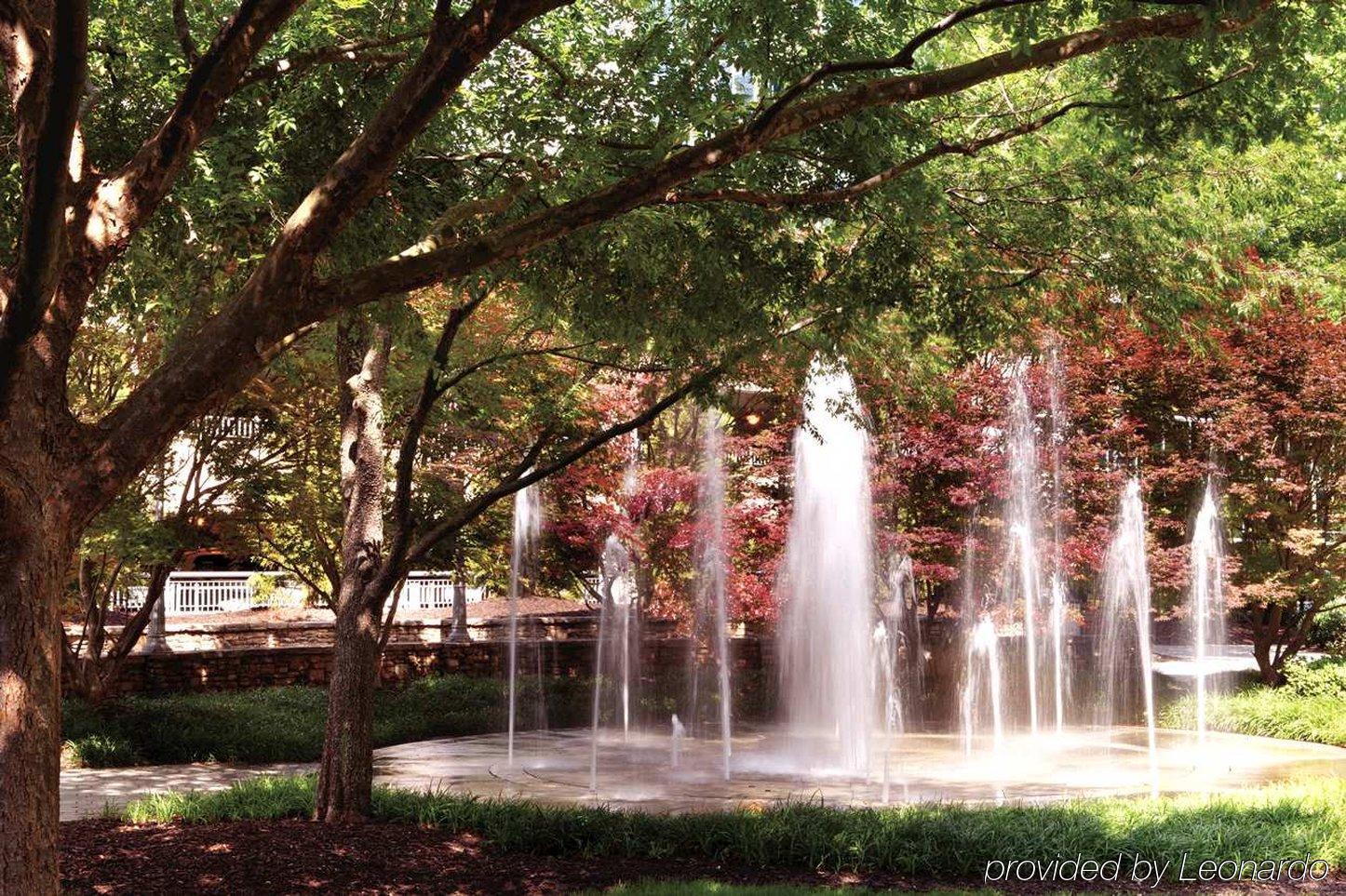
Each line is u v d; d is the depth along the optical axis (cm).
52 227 493
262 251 925
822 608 2078
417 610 3138
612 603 2567
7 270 596
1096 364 2045
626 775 1478
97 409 1781
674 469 2209
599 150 930
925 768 1526
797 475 2056
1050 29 847
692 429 2345
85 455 584
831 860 926
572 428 1145
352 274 614
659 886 822
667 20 997
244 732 1700
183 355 620
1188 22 691
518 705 2227
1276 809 1045
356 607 1053
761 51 889
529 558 2430
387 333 1110
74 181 613
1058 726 1925
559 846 959
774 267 1037
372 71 943
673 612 2309
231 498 2155
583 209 642
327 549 2031
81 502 579
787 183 979
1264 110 849
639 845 959
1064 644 2481
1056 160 1184
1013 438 2038
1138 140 876
